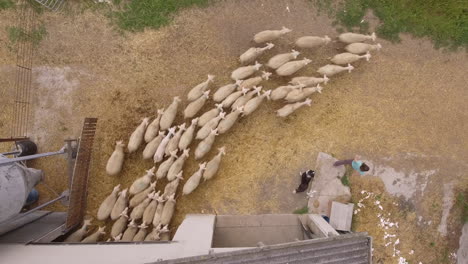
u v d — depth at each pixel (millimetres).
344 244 6770
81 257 6852
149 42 9609
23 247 7359
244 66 9516
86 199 9453
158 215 9133
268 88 9602
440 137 9805
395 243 9727
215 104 9414
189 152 9523
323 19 9664
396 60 9734
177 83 9625
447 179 9797
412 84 9750
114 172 9273
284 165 9656
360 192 9703
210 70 9633
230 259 6449
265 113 9648
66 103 9609
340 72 9664
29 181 7484
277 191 9633
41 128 9609
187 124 9562
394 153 9742
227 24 9633
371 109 9734
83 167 8922
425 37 9727
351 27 9664
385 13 9633
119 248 7293
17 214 7098
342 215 9344
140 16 9562
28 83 9586
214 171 9273
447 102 9789
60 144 9609
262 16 9641
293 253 6602
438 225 9805
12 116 9594
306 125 9680
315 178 9664
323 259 6711
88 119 8766
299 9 9633
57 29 9594
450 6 9586
